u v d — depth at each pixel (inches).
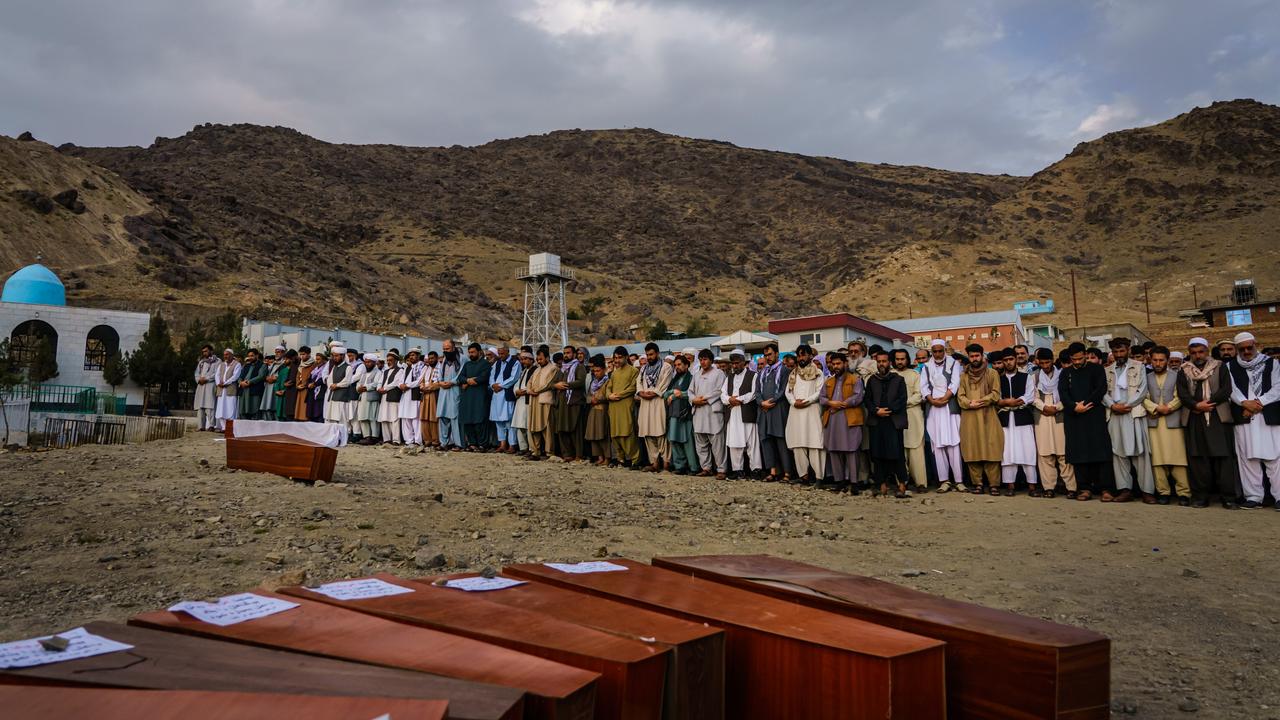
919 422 436.8
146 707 53.0
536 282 3319.4
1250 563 249.9
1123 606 201.3
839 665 82.4
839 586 110.9
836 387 416.8
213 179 6688.0
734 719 90.9
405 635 75.7
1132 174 7278.5
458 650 71.8
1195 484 373.1
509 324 4028.1
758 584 109.7
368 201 6973.4
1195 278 4943.4
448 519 294.7
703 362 488.4
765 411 458.3
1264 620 189.5
